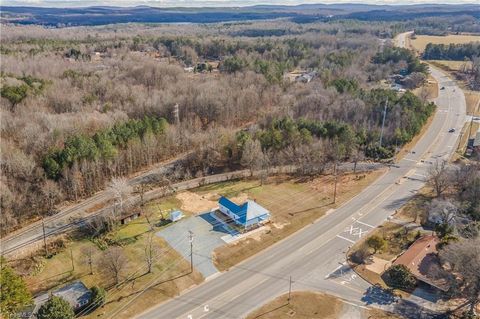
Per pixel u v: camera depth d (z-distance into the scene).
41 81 168.25
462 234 83.38
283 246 83.88
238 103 156.62
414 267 75.12
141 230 88.44
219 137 123.56
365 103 151.12
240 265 78.00
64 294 66.69
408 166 122.44
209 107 150.88
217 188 108.25
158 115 146.25
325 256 80.81
